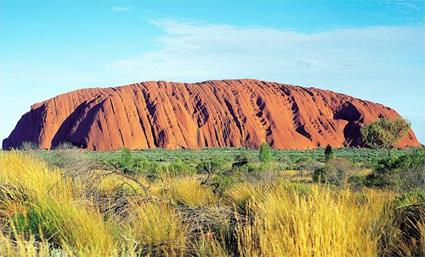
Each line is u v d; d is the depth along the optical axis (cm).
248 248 505
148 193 724
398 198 722
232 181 1007
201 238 580
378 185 1808
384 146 9225
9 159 914
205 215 663
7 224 605
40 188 698
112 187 832
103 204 699
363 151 10362
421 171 1301
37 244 518
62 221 571
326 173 1706
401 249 554
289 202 623
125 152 3147
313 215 517
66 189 695
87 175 763
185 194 820
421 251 541
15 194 707
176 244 556
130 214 632
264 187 790
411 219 641
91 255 466
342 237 490
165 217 613
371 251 501
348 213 554
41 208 607
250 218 629
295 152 10950
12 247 462
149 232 579
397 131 9188
